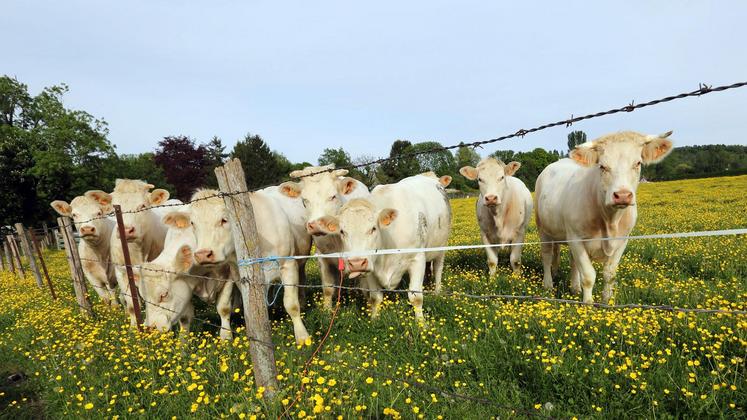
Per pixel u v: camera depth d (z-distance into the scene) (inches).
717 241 365.4
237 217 148.1
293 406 141.9
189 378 170.2
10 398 195.8
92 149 1599.4
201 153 2468.0
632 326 173.3
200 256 213.3
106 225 351.3
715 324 173.3
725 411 128.3
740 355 155.3
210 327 272.4
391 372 166.7
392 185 267.0
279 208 253.4
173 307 241.9
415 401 142.9
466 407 139.9
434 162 3223.4
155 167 2608.3
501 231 346.3
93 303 352.2
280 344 202.7
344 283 329.1
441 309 234.8
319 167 274.5
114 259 319.3
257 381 154.6
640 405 133.5
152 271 237.0
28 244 458.0
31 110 1637.6
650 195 1172.5
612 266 239.6
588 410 136.6
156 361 192.4
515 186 356.2
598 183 223.5
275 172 2319.1
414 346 189.5
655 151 201.5
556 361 154.8
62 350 224.1
